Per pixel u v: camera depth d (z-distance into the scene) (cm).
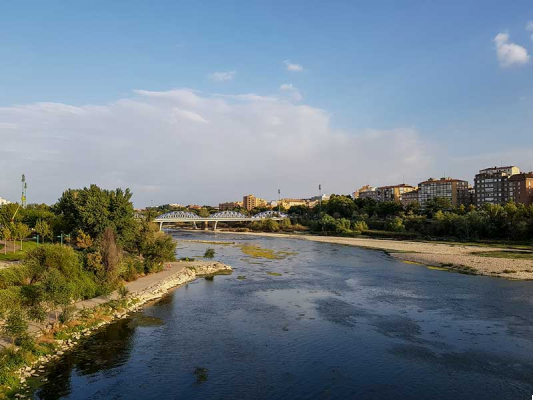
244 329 4350
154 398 2808
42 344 3600
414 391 2942
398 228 18488
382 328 4400
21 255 7412
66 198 9331
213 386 3000
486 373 3247
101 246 6100
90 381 3044
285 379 3130
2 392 2762
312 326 4466
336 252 12156
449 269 8506
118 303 5041
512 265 8575
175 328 4356
